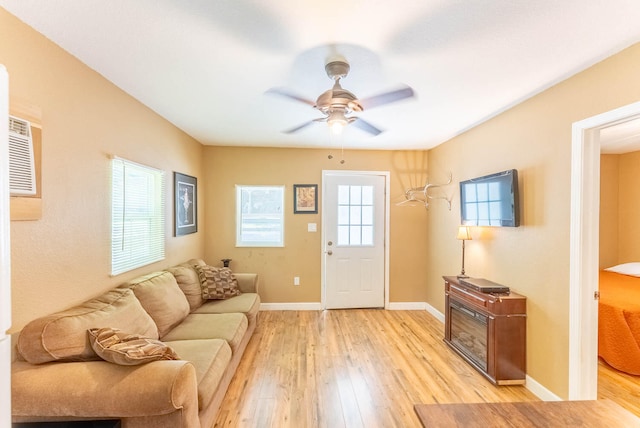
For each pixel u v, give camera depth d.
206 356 1.94
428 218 4.35
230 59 1.85
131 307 1.97
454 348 2.99
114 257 2.22
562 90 2.09
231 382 2.43
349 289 4.35
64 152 1.75
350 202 4.36
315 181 4.31
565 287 2.06
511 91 2.29
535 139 2.34
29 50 1.51
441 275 3.95
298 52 1.76
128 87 2.27
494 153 2.85
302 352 2.98
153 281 2.47
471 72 2.00
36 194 1.55
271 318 3.95
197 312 2.87
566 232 2.06
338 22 1.47
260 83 2.19
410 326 3.71
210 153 4.20
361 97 2.42
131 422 1.35
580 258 1.96
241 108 2.72
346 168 4.33
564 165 2.07
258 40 1.64
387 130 3.37
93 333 1.52
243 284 3.58
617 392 2.32
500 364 2.41
